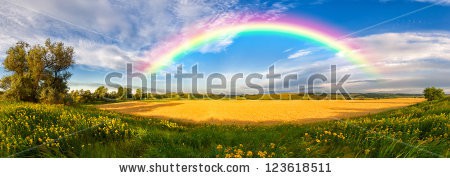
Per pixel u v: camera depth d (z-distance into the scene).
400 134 7.35
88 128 8.94
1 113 10.55
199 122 35.50
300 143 7.55
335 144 7.45
